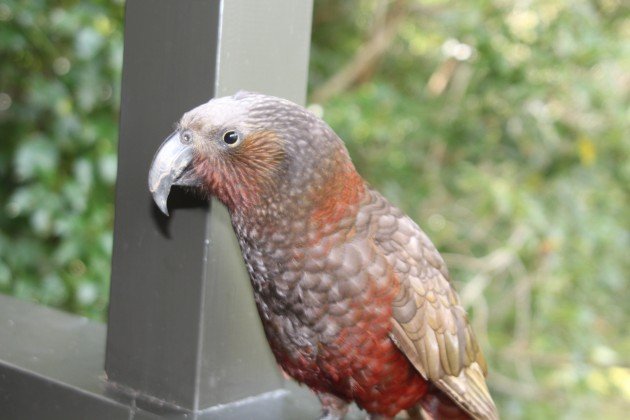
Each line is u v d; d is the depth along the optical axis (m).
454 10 2.65
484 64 2.58
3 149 2.18
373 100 2.67
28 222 2.26
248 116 1.16
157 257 1.21
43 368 1.24
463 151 2.88
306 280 1.19
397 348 1.22
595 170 2.87
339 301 1.19
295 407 1.24
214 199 1.19
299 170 1.17
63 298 2.21
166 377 1.21
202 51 1.17
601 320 3.39
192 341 1.20
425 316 1.23
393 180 2.89
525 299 2.91
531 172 2.83
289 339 1.21
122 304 1.23
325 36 3.21
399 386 1.23
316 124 1.18
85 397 1.21
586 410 2.88
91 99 1.98
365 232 1.20
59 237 2.29
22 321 1.35
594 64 2.59
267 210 1.17
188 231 1.20
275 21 1.20
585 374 2.84
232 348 1.22
